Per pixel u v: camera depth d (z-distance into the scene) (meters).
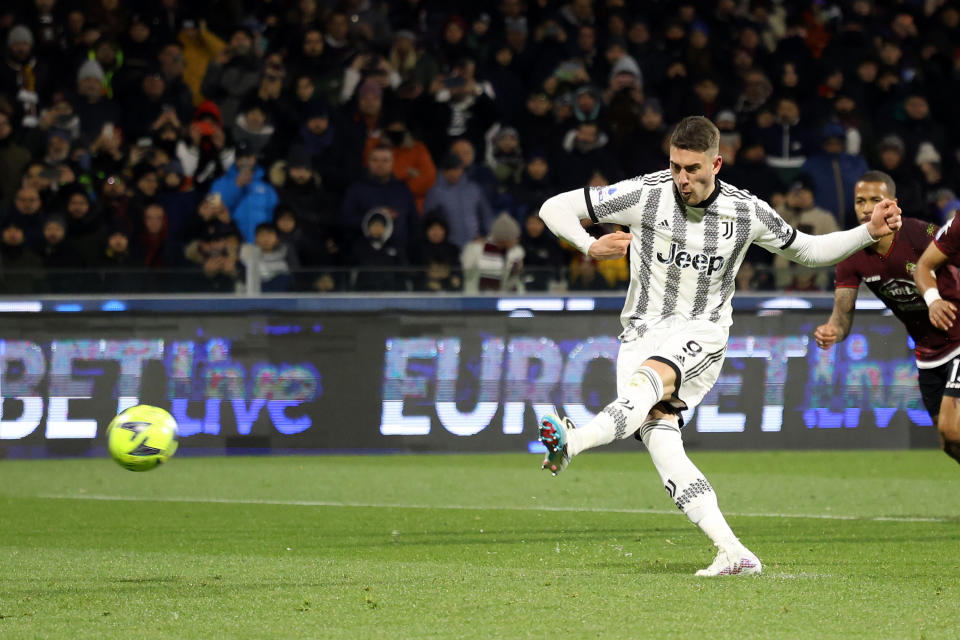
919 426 43.16
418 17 57.31
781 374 42.72
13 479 35.72
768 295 42.75
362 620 15.84
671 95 53.53
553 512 28.72
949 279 25.36
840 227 48.91
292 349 41.97
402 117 48.50
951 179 53.78
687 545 23.34
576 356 42.56
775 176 49.03
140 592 18.19
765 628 15.12
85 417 40.94
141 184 44.41
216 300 41.75
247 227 45.59
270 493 32.66
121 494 32.62
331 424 41.97
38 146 47.91
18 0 52.69
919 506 29.70
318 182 47.53
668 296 19.14
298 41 52.25
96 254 42.66
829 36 60.66
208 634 15.12
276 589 18.31
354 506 30.08
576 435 17.41
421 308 42.34
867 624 15.35
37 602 17.42
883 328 43.09
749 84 53.97
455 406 42.22
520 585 18.41
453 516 28.12
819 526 26.17
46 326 40.75
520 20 55.28
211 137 47.50
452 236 46.25
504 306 42.41
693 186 18.41
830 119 53.41
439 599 17.23
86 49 51.25
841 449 42.88
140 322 41.31
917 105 54.25
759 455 41.44
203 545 23.95
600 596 17.33
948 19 61.38
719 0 58.97
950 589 17.92
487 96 50.91
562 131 49.44
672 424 19.34
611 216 19.06
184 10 55.00
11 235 41.69
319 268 43.00
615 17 55.75
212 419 41.50
